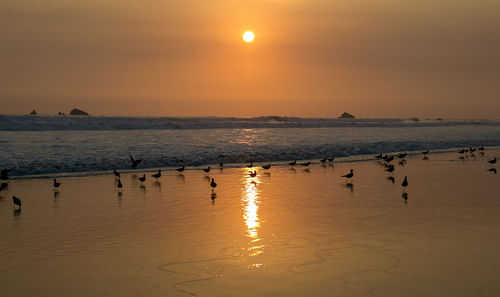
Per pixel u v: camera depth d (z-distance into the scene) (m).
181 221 15.09
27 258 11.13
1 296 8.78
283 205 17.77
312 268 10.24
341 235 13.12
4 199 19.14
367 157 38.12
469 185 22.80
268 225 14.44
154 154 36.31
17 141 45.84
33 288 9.20
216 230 13.84
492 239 12.56
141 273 10.02
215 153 37.66
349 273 9.88
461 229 13.71
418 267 10.21
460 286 9.05
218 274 9.91
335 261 10.72
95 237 13.08
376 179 25.25
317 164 33.16
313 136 65.50
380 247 11.84
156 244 12.33
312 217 15.55
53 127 68.25
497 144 53.78
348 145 46.25
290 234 13.29
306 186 22.78
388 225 14.29
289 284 9.27
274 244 12.26
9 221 15.10
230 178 25.86
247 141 52.34
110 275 9.91
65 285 9.35
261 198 19.36
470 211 16.39
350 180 24.92
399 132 82.12
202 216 15.84
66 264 10.68
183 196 19.97
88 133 61.62
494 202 18.14
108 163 30.58
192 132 69.69
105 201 18.78
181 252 11.59
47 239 12.88
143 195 20.25
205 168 28.14
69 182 23.95
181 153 37.38
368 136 67.12
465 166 31.47
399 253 11.30
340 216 15.69
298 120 142.75
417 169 29.81
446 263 10.47
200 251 11.66
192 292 8.91
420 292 8.74
